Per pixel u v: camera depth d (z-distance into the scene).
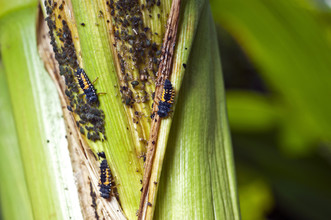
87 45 0.29
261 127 0.46
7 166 0.33
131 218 0.29
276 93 0.45
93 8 0.29
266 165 0.48
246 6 0.36
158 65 0.29
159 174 0.29
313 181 0.46
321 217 0.46
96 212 0.29
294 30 0.36
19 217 0.32
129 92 0.29
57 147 0.30
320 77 0.37
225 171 0.30
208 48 0.30
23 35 0.31
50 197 0.30
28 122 0.31
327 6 0.36
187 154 0.29
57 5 0.29
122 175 0.29
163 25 0.29
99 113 0.29
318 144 0.43
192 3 0.29
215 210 0.29
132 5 0.29
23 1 0.32
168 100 0.28
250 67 0.66
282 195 0.48
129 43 0.29
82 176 0.30
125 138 0.29
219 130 0.30
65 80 0.29
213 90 0.30
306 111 0.40
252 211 0.48
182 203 0.29
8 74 0.31
